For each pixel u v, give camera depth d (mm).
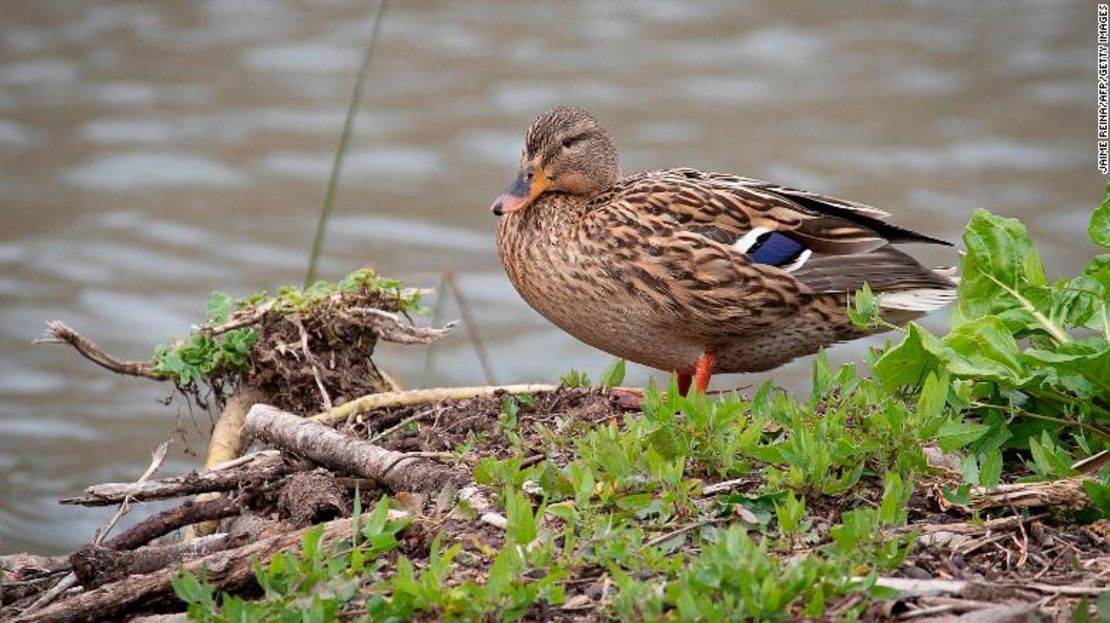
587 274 10938
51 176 19297
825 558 7633
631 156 19344
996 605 7184
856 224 11031
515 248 11406
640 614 7051
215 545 8672
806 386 15445
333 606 7363
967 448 9086
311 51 22828
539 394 10453
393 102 21328
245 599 8023
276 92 21656
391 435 9977
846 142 19844
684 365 11273
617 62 22344
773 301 10633
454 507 8438
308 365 11094
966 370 8695
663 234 10711
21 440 13953
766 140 19859
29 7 24188
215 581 7965
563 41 23234
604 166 11586
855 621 6902
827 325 10859
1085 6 24016
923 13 24188
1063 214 17953
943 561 7738
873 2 24594
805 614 7031
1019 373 8773
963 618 7035
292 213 18547
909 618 7148
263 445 10836
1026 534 7980
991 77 21766
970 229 9578
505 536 8039
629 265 10750
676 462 8258
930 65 22203
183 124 20672
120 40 23188
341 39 23312
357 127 20625
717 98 21203
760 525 7891
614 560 7594
